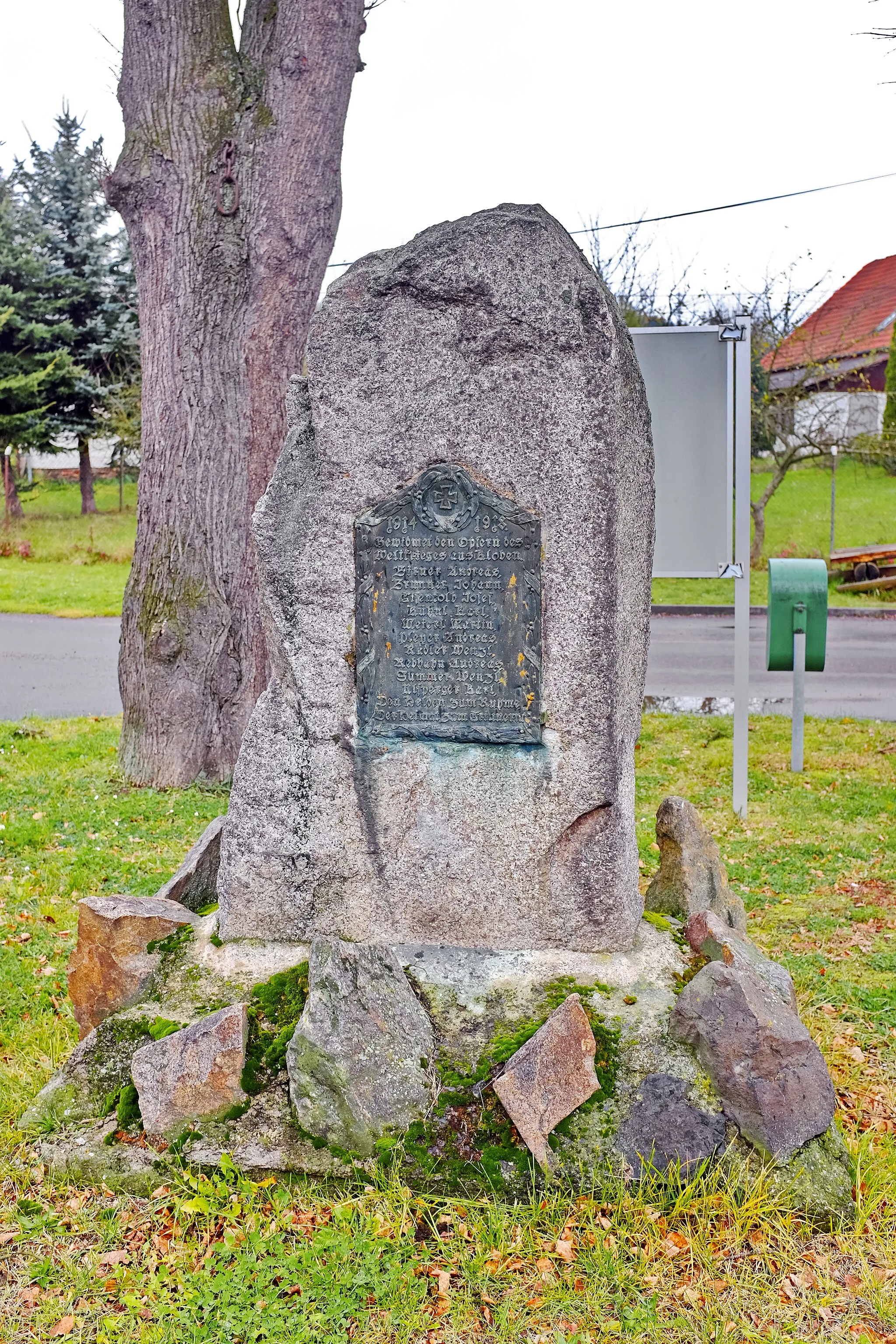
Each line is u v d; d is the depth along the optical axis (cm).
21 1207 334
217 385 771
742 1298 299
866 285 3186
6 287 2467
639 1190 330
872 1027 448
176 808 740
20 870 619
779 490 2736
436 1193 333
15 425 2536
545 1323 292
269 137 752
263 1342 286
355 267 375
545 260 359
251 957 396
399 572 380
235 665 798
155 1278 305
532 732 379
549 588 373
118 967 397
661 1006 367
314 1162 340
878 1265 313
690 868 448
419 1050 355
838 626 1708
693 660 1430
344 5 761
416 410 372
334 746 392
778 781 830
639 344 680
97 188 2561
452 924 394
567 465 366
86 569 2206
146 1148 348
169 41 745
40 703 1130
